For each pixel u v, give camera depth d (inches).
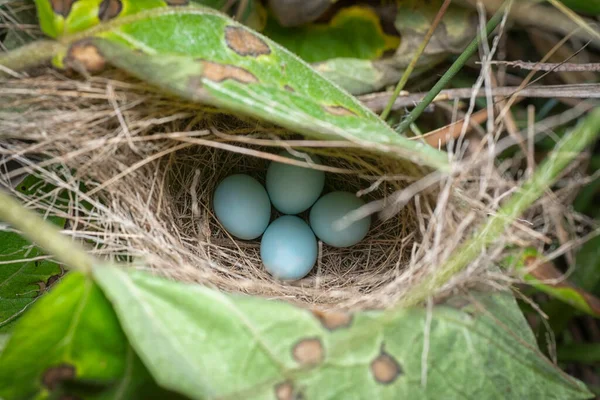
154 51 8.5
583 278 10.0
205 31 8.9
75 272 8.0
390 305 8.7
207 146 10.3
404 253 10.0
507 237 8.7
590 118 8.2
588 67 9.5
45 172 9.0
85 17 8.6
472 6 9.7
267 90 8.8
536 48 10.7
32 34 9.3
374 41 10.1
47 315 8.0
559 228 9.7
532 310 10.2
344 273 10.6
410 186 8.9
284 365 8.1
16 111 9.0
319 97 9.0
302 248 10.3
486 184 8.7
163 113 9.3
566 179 10.0
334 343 8.3
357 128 8.8
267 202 10.5
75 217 9.2
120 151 9.3
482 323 8.8
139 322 7.9
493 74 10.4
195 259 9.9
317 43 10.2
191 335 8.0
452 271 8.5
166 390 8.3
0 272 9.7
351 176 10.6
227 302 8.2
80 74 8.8
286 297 9.9
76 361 8.2
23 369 8.1
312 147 9.7
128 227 9.3
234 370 8.0
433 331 8.6
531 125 9.1
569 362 10.4
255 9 10.1
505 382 8.7
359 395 8.3
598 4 9.3
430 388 8.5
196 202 10.4
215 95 8.5
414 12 9.9
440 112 10.8
